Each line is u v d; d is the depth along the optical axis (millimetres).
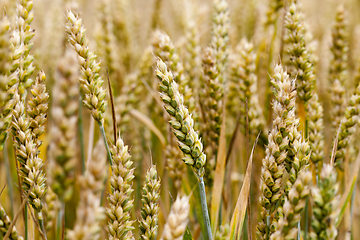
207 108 638
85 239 440
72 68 420
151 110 893
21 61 548
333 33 689
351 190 611
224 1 664
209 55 632
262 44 809
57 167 438
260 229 554
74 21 556
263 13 868
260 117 671
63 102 421
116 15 980
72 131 436
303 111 667
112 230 532
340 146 627
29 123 547
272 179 544
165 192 757
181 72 630
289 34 626
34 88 546
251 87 664
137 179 799
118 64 940
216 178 617
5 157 683
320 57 946
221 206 636
